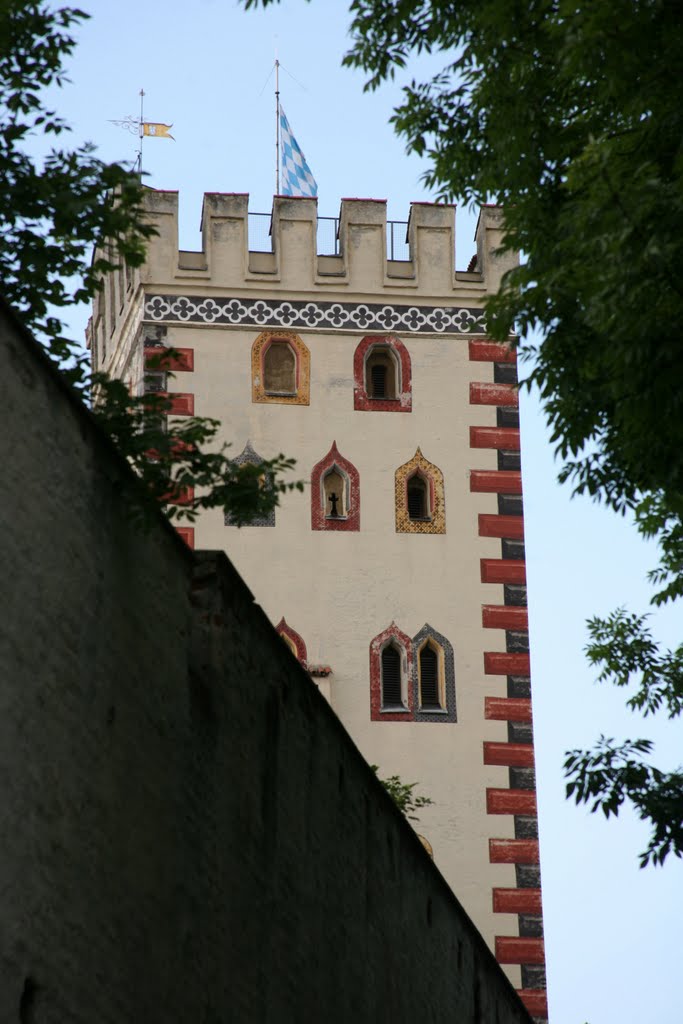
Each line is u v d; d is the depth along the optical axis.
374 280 93.50
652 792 43.00
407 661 88.31
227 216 93.50
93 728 31.36
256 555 88.69
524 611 89.56
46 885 29.09
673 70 37.81
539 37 42.06
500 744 87.56
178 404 90.62
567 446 40.91
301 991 41.06
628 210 35.88
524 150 42.22
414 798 85.88
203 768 36.12
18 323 29.31
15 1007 27.83
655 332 36.06
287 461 37.84
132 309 94.19
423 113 44.31
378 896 48.06
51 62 39.31
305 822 42.28
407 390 92.25
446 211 94.81
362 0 44.47
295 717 42.22
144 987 32.41
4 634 28.44
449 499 90.81
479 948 59.75
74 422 31.41
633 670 48.66
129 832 32.44
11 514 28.95
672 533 47.03
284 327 92.44
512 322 40.41
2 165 37.97
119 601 32.88
